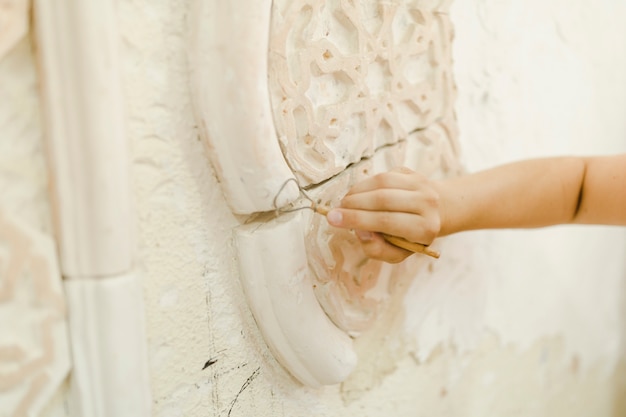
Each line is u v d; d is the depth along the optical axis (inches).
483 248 27.7
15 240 12.5
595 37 32.8
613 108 35.4
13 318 12.8
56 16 12.1
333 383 19.8
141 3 14.3
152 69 14.7
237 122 15.2
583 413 38.2
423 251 18.2
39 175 12.9
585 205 22.8
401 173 18.9
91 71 12.4
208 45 15.0
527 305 31.6
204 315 16.9
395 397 24.6
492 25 25.9
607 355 39.2
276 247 17.1
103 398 13.9
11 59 12.2
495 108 26.9
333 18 18.4
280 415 19.8
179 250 16.0
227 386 17.9
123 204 13.5
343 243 19.7
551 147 31.1
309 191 18.5
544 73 29.7
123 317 13.8
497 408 30.9
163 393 16.1
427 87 22.0
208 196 16.6
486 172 22.1
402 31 21.2
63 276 13.4
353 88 18.9
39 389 13.2
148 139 14.9
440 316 26.1
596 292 36.8
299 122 17.5
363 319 21.0
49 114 12.6
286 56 16.7
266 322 18.1
